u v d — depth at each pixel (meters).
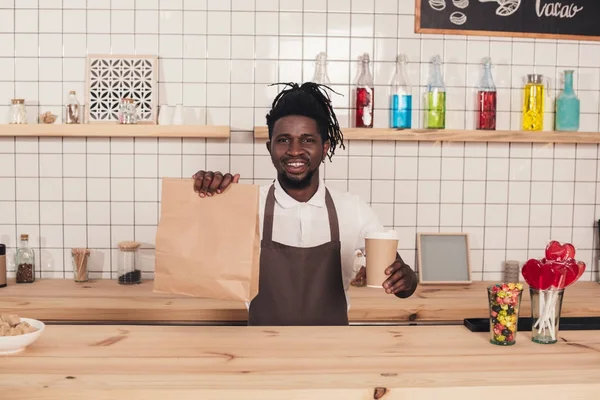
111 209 2.85
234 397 1.12
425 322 2.39
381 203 2.91
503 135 2.76
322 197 2.13
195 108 2.83
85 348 1.37
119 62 2.78
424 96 2.88
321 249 2.05
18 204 2.84
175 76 2.82
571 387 1.17
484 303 2.45
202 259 1.42
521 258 2.98
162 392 1.11
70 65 2.80
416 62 2.89
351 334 1.51
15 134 2.60
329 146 2.08
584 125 2.97
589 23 2.94
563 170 2.98
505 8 2.90
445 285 2.82
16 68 2.79
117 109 2.78
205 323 2.33
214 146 2.84
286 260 2.04
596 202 3.00
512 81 2.93
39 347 1.37
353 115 2.87
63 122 2.81
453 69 2.90
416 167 2.91
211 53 2.82
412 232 2.93
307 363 1.28
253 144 2.85
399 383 1.17
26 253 2.73
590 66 2.96
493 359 1.33
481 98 2.84
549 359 1.33
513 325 1.43
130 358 1.30
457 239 2.93
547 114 2.95
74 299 2.41
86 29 2.79
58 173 2.83
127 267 2.72
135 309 2.31
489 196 2.95
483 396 1.15
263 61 2.84
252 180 2.86
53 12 2.78
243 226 1.41
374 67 2.87
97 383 1.14
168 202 1.46
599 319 1.73
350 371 1.23
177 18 2.81
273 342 1.43
